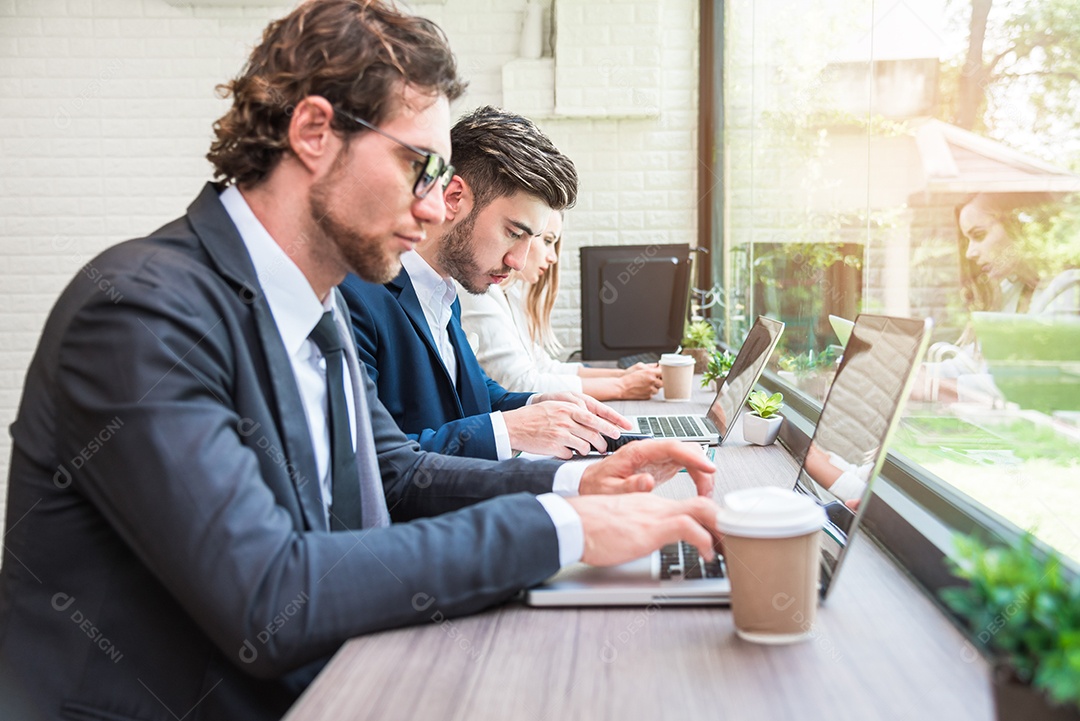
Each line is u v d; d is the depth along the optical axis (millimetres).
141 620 864
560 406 1555
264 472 883
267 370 909
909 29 1432
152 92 4270
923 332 872
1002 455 1013
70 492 849
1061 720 519
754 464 1522
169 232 933
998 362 1047
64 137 4281
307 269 994
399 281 1670
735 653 742
